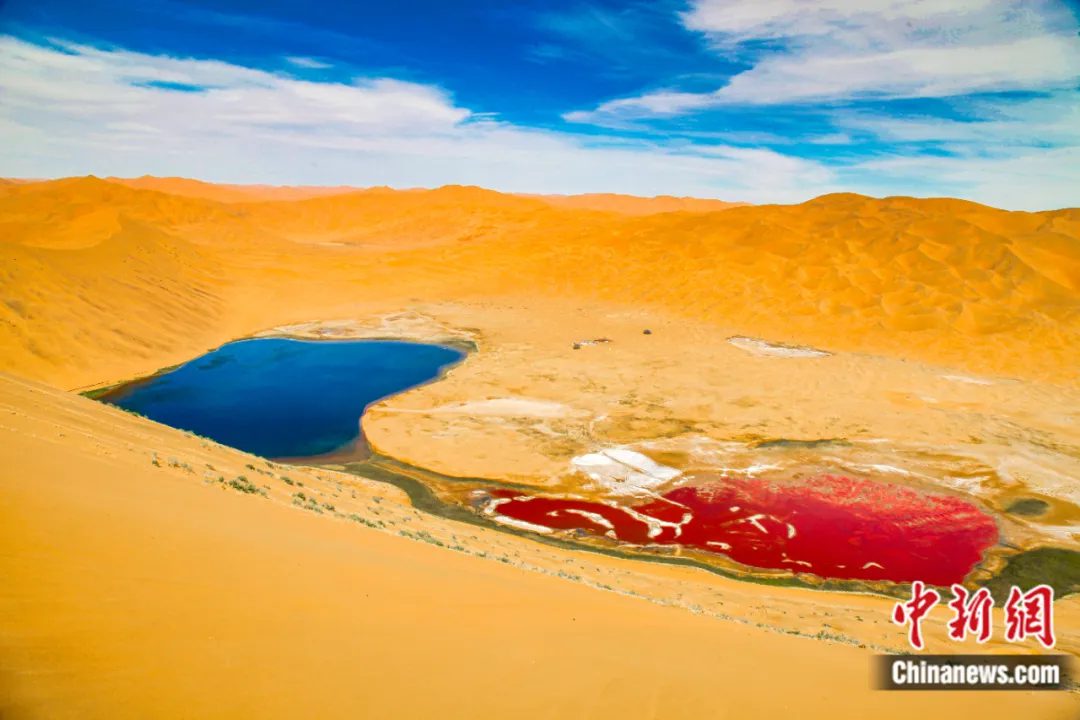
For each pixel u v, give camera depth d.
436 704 4.56
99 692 3.67
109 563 5.30
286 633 5.09
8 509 5.60
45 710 3.38
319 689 4.36
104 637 4.22
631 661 6.32
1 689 3.42
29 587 4.51
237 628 4.92
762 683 6.41
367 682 4.64
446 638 5.94
